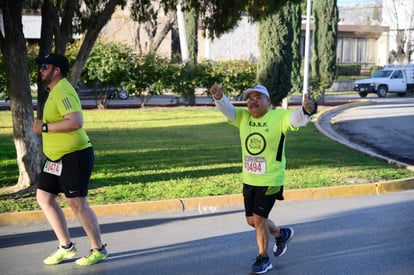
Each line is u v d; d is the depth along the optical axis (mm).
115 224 7762
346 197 9641
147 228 7562
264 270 5738
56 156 5641
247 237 7121
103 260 6172
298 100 31375
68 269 5867
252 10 11047
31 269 5867
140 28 34125
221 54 41688
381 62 53125
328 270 5879
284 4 11312
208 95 26516
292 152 13789
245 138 5559
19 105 8969
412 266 6027
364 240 6996
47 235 7184
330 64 30703
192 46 29625
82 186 5723
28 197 8789
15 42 8750
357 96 38938
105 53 23609
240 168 11289
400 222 7906
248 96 5508
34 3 10750
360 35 51938
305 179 10352
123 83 24328
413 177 10789
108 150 13242
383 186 10102
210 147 13977
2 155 12258
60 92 5555
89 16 10828
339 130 19844
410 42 50844
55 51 9266
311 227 7625
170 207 8562
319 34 30734
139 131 17000
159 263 6094
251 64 27391
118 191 9086
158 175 10461
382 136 18188
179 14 27859
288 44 25422
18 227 7559
